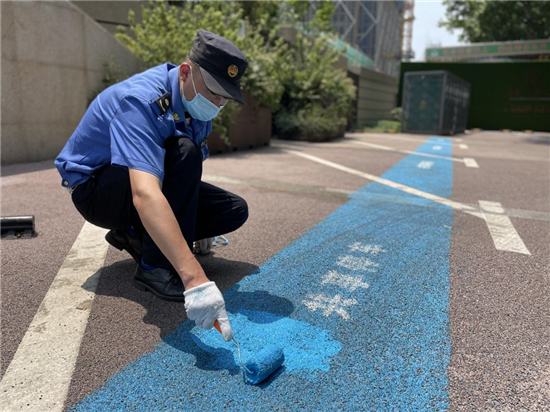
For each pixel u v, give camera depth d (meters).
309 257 2.78
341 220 3.66
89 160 2.04
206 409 1.41
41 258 2.67
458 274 2.56
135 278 2.22
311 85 11.73
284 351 1.74
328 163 7.16
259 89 8.52
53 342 1.77
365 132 17.22
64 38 6.20
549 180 6.22
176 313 2.02
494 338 1.87
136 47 7.98
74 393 1.48
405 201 4.45
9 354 1.69
